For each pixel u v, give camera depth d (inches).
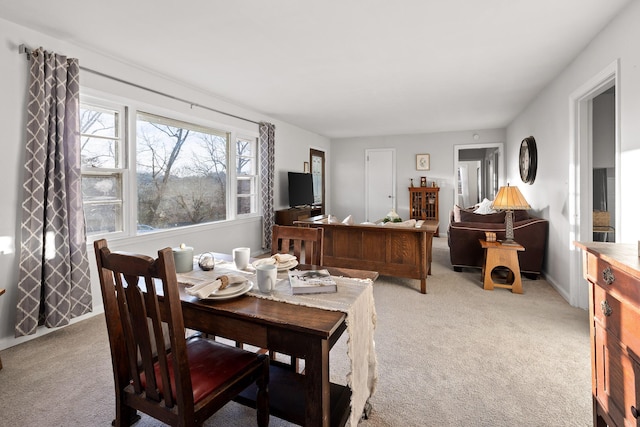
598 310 51.4
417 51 113.4
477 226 161.8
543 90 156.6
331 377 74.9
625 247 51.5
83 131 112.1
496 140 261.0
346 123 238.5
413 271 135.3
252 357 52.7
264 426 54.5
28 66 93.6
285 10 87.3
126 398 47.4
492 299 126.3
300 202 237.0
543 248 150.9
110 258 43.0
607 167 141.1
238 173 191.9
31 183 91.6
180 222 154.2
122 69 120.9
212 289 48.8
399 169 292.2
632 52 81.4
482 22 93.5
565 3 83.5
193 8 85.9
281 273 64.2
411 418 61.4
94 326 102.8
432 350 87.0
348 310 45.6
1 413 63.2
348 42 106.3
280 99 173.5
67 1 81.7
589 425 59.2
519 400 66.4
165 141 145.7
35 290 91.7
